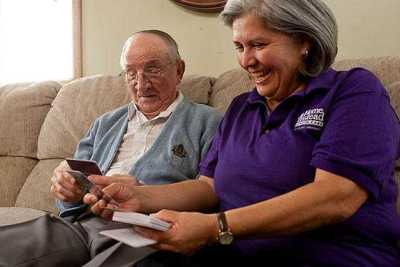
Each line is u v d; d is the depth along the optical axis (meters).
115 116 1.77
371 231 0.97
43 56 2.53
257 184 1.08
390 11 1.79
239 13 1.06
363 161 0.91
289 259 1.01
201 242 0.91
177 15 2.21
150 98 1.66
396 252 1.01
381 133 0.94
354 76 1.05
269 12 1.00
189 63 2.21
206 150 1.56
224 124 1.30
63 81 2.28
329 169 0.92
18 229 1.13
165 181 1.53
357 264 0.95
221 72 2.15
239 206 1.11
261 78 1.10
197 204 1.24
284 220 0.89
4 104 2.16
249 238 0.93
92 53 2.40
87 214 1.40
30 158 2.10
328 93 1.04
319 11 1.04
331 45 1.07
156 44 1.64
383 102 0.99
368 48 1.84
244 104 1.28
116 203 1.17
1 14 2.58
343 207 0.90
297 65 1.08
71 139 1.95
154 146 1.60
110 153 1.67
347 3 1.86
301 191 0.90
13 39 2.57
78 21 2.40
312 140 1.01
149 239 0.88
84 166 1.24
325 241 0.98
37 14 2.52
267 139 1.09
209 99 1.81
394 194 1.03
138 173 1.56
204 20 2.15
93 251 1.08
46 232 1.12
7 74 2.61
